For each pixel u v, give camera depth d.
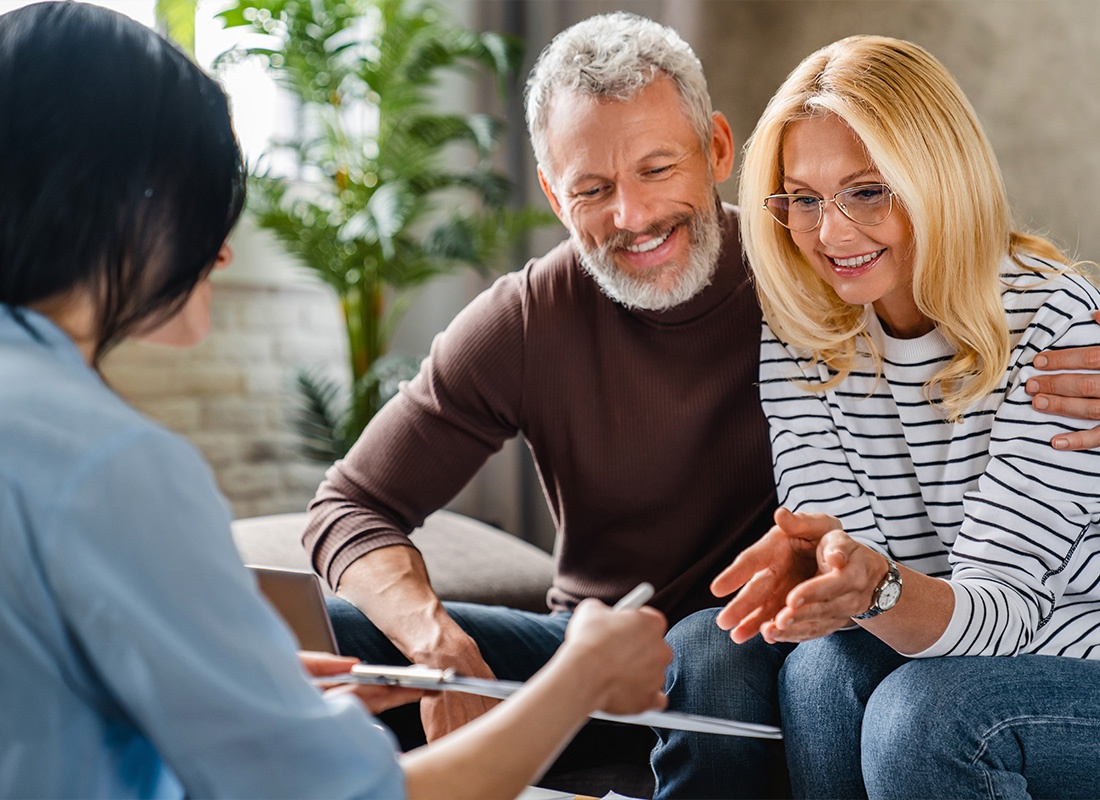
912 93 1.20
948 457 1.29
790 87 1.28
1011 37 2.76
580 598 1.64
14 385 0.65
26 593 0.61
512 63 3.24
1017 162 2.77
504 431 1.66
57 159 0.68
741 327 1.55
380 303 3.26
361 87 3.28
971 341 1.25
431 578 1.92
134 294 0.73
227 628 0.64
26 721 0.63
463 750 0.69
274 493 3.41
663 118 1.45
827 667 1.20
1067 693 1.04
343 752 0.65
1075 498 1.19
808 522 1.08
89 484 0.61
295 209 3.18
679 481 1.57
